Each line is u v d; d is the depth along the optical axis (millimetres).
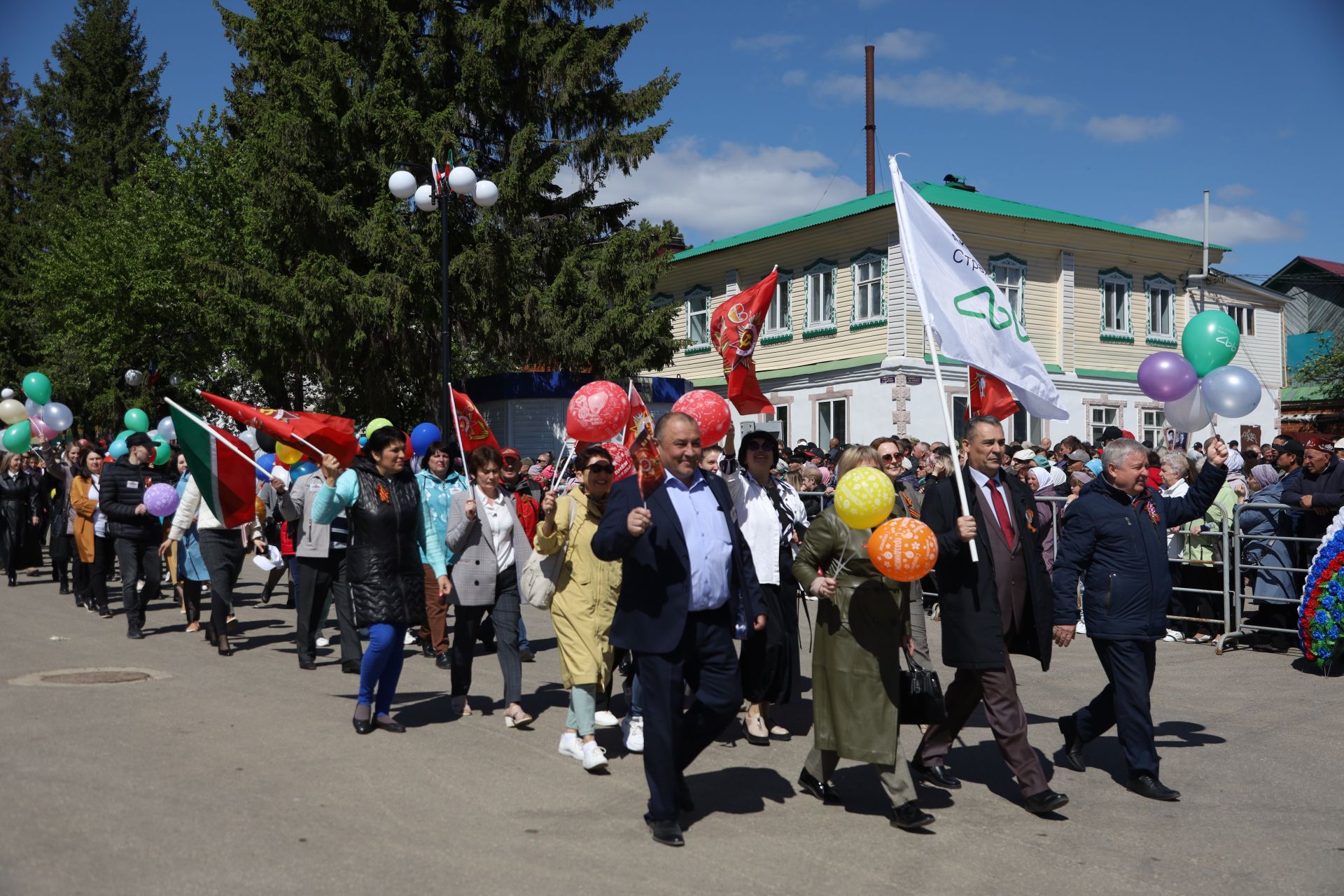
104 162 41219
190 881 4258
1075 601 5789
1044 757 6512
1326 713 7457
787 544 6938
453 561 7281
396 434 6945
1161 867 4664
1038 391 6637
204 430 9219
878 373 24641
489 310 22500
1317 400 35969
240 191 29328
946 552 5379
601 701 7406
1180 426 8852
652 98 24484
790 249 27500
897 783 5117
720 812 5406
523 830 5020
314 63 21953
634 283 23578
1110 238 26922
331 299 21281
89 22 42875
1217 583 10273
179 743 6379
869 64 35906
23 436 13711
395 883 4297
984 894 4340
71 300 30609
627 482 5246
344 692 8117
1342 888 4410
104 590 12367
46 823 4875
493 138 24750
